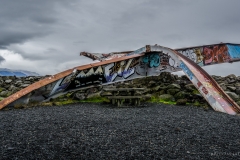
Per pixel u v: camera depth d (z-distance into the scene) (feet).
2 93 51.80
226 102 34.63
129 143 17.78
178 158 15.01
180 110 33.73
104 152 15.90
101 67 46.75
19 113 31.07
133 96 39.04
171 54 46.88
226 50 64.44
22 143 17.62
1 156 15.05
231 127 23.13
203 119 26.89
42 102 41.75
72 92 48.26
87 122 24.79
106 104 41.24
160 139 18.81
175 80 53.57
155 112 31.91
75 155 15.33
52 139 18.65
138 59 51.85
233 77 60.90
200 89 37.93
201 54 59.67
